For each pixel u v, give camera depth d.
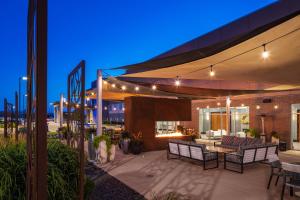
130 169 8.10
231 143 11.53
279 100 14.20
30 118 2.21
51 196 2.99
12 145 4.09
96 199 5.24
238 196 5.56
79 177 3.51
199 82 12.88
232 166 8.70
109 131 15.73
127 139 11.16
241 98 16.42
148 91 12.28
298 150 13.22
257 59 6.01
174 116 13.11
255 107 15.58
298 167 5.13
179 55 5.91
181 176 7.26
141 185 6.30
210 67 6.89
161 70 7.38
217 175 7.44
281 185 6.41
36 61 1.52
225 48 5.10
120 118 28.97
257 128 15.41
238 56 5.70
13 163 3.14
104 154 9.01
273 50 5.27
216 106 18.08
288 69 7.17
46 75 1.54
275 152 9.02
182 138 13.27
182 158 10.02
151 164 8.91
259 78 8.86
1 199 2.80
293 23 3.91
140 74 8.19
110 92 12.25
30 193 2.23
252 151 8.05
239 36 4.59
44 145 1.52
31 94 2.19
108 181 6.65
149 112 12.27
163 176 7.23
